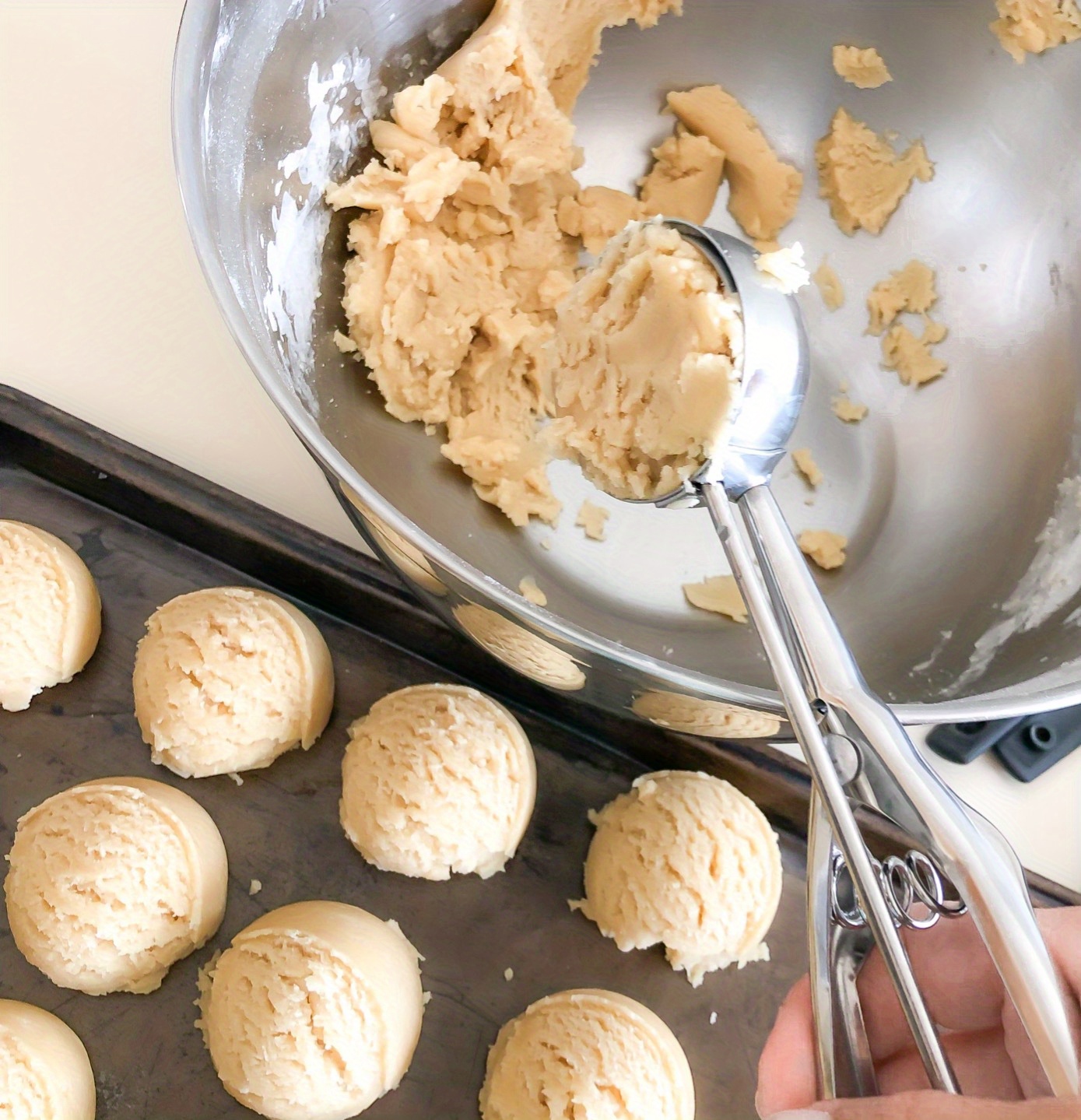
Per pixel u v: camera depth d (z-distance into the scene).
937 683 0.38
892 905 0.29
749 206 0.44
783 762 0.38
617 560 0.40
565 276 0.41
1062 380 0.41
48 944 0.35
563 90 0.43
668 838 0.36
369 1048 0.34
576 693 0.35
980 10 0.40
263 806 0.38
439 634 0.39
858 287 0.44
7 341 0.41
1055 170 0.41
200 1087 0.35
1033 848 0.38
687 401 0.33
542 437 0.36
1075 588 0.37
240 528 0.39
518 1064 0.34
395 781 0.36
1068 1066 0.26
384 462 0.38
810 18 0.42
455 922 0.37
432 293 0.39
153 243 0.43
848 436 0.43
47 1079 0.34
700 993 0.37
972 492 0.41
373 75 0.38
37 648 0.37
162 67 0.44
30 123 0.43
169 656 0.37
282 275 0.37
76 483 0.40
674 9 0.42
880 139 0.43
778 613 0.31
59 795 0.36
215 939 0.36
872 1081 0.33
